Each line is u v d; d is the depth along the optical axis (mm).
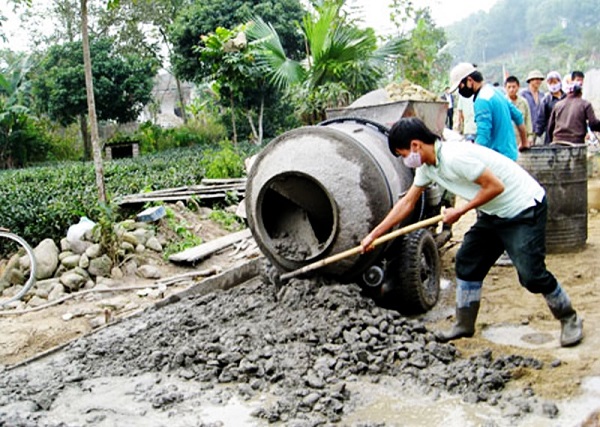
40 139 26625
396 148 4102
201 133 28609
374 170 5020
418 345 4293
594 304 5094
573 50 55594
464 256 4434
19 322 6039
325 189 5027
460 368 3953
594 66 49219
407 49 15781
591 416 2914
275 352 4258
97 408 3775
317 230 5379
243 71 17312
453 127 10656
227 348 4348
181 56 24500
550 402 3508
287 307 4961
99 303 6391
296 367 4094
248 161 10180
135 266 7359
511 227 4141
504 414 3443
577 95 8219
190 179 11859
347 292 4887
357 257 5051
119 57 27719
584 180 6766
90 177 13461
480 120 5809
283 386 3912
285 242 5426
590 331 4508
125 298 6586
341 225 5023
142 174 13516
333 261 4812
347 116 5984
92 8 30688
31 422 3555
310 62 15141
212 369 4160
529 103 9375
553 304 4270
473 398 3633
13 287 7188
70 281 6918
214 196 9859
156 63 29953
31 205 8719
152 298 6570
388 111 5801
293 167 5156
